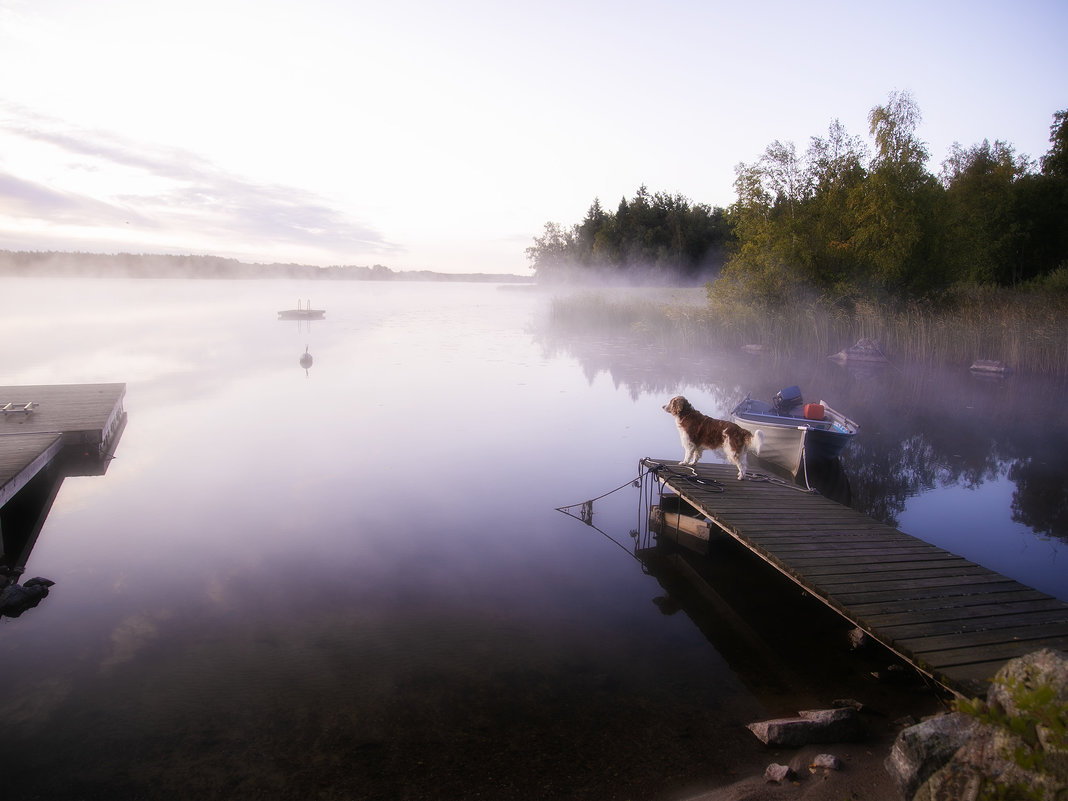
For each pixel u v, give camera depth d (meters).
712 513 7.68
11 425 11.54
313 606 6.46
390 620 6.23
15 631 5.98
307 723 4.73
